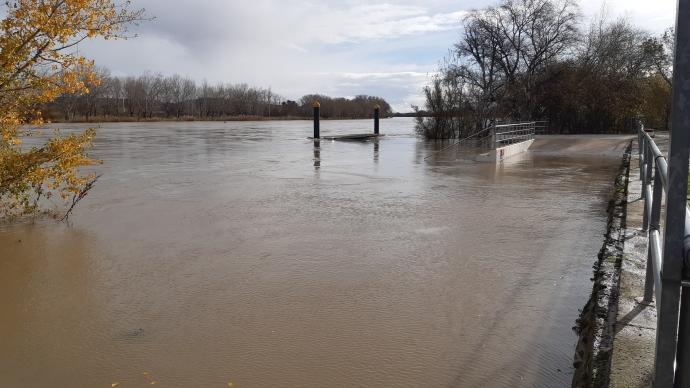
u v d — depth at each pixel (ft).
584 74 96.84
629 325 11.91
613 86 94.84
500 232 24.22
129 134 121.19
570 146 69.62
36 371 12.30
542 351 12.88
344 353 12.86
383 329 14.15
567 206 30.14
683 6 6.04
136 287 17.58
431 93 104.06
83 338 13.92
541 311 15.23
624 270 15.72
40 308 15.98
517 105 99.09
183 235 24.25
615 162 53.67
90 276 18.75
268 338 13.70
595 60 110.52
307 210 29.81
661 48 110.42
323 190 37.11
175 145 85.20
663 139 66.18
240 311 15.44
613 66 108.37
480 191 35.94
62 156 26.32
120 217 28.19
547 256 20.42
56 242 23.21
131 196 34.73
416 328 14.19
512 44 103.14
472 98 102.27
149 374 12.03
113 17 26.09
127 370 12.24
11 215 28.35
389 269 19.07
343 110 334.65
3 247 22.44
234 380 11.73
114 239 23.66
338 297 16.43
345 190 37.06
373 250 21.49
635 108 94.12
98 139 101.45
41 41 24.88
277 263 19.89
